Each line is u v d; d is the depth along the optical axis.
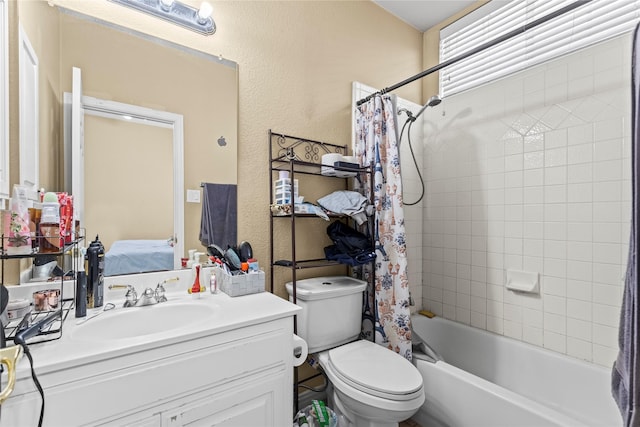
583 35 1.71
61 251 0.89
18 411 0.66
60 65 1.11
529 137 1.78
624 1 1.58
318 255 1.85
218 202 1.46
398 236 1.71
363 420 1.31
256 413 1.00
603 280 1.51
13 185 0.86
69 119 1.12
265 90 1.64
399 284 1.69
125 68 1.24
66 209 0.97
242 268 1.34
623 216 1.45
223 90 1.48
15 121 0.87
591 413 1.47
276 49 1.68
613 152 1.48
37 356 0.72
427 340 2.20
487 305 1.98
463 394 1.41
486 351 1.91
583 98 1.58
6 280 0.98
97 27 1.18
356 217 1.64
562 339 1.64
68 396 0.71
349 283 1.72
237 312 1.06
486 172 1.99
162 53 1.32
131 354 0.79
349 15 2.04
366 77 2.13
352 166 1.74
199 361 0.89
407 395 1.16
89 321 0.96
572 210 1.61
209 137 1.44
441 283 2.25
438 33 2.47
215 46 1.47
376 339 1.72
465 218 2.10
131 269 1.24
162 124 1.32
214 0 1.47
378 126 1.80
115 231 1.20
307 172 1.79
